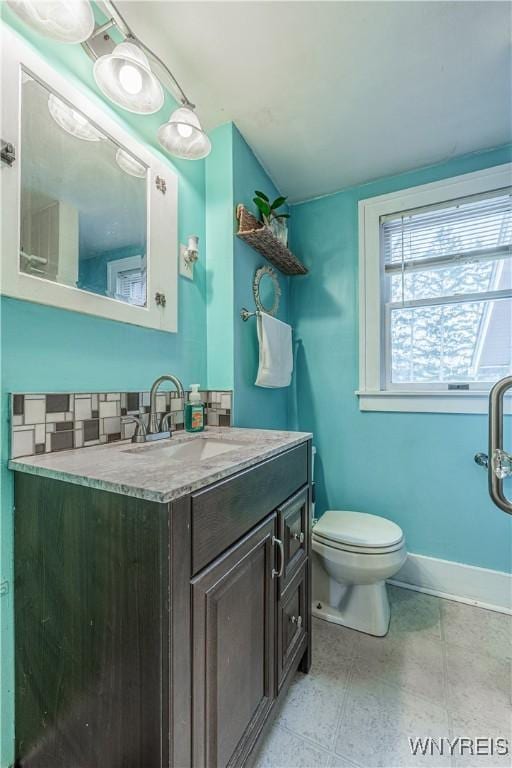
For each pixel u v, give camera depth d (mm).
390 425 1862
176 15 1027
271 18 1043
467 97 1354
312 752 928
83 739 659
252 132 1554
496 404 814
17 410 805
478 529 1668
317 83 1285
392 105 1396
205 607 635
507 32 1093
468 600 1649
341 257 1996
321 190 1989
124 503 590
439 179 1761
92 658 638
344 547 1398
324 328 2037
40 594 728
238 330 1538
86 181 979
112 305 1045
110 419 1045
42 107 859
